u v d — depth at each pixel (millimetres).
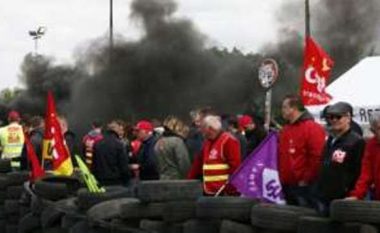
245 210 8680
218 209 8719
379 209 7363
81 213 10828
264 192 9703
